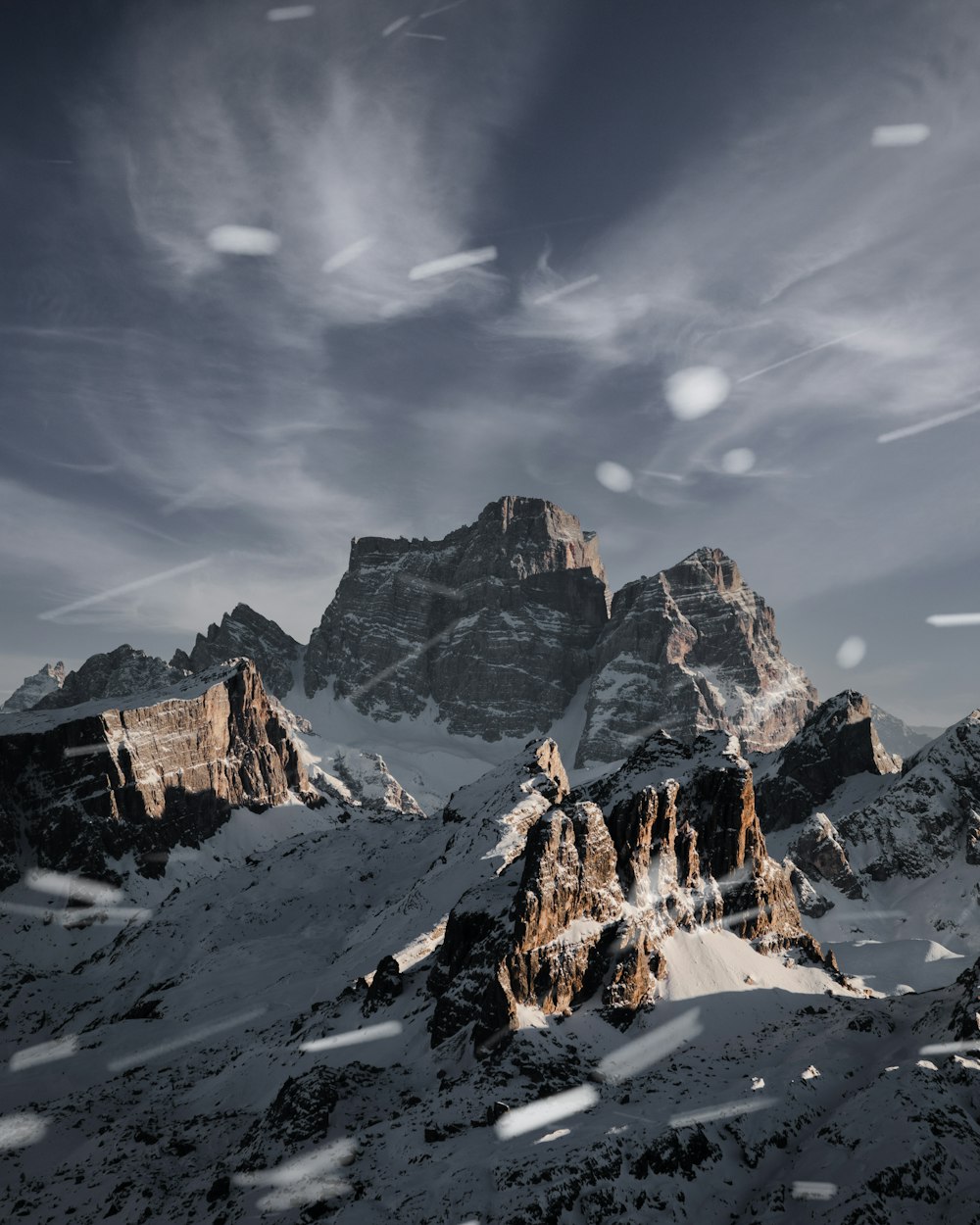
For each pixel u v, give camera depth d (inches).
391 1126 3105.3
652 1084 3152.1
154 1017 5974.4
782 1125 2807.6
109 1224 3142.2
